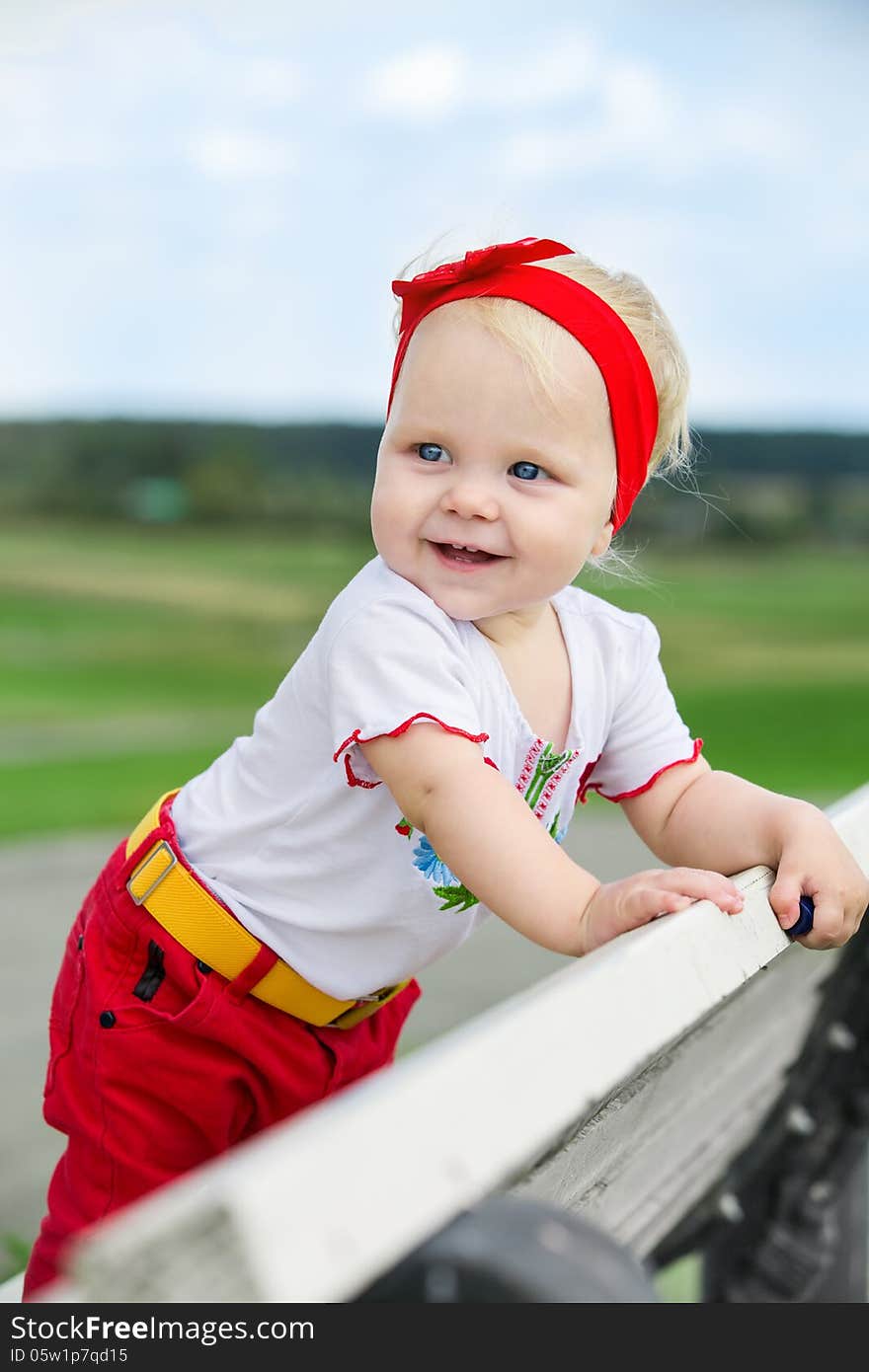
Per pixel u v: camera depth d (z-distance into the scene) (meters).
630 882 0.94
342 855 1.24
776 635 9.34
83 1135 1.31
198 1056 1.29
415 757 1.06
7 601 9.96
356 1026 1.39
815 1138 1.37
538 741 1.25
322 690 1.19
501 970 3.16
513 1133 0.53
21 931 3.40
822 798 5.54
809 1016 1.32
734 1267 1.38
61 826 4.66
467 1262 0.52
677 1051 0.89
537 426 1.11
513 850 1.01
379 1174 0.47
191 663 8.63
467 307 1.14
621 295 1.21
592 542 1.19
